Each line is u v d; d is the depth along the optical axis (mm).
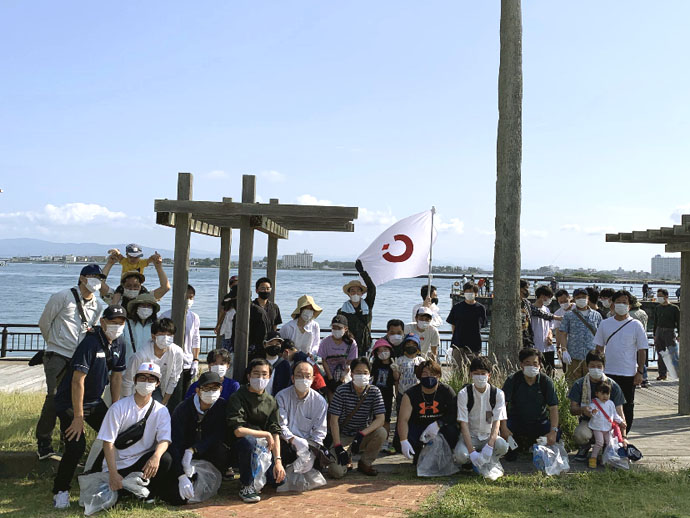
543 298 9984
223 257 10547
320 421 6297
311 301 8172
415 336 7559
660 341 12797
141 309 6598
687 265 9516
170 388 6523
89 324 6359
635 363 7598
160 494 5484
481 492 5680
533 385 6848
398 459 7035
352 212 7293
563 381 7887
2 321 33719
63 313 6203
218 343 10195
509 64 9539
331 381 7773
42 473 6234
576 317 9062
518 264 9328
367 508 5285
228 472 6293
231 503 5488
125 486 5305
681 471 6246
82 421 5449
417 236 9797
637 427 8438
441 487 5914
